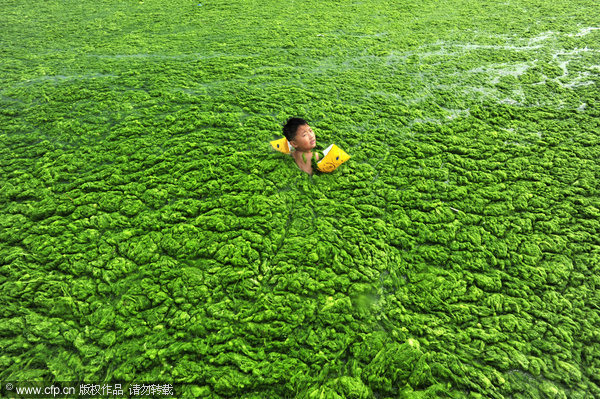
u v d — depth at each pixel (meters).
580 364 1.44
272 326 1.54
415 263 1.82
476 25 4.47
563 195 2.16
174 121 2.83
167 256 1.82
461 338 1.52
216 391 1.35
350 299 1.66
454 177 2.31
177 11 5.11
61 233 1.94
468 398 1.35
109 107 3.01
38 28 4.60
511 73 3.44
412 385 1.38
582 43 3.90
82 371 1.40
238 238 1.90
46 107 3.01
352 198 2.16
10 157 2.48
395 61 3.71
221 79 3.41
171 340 1.50
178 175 2.31
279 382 1.38
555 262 1.80
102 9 5.21
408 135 2.68
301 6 5.18
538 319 1.58
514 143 2.58
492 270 1.78
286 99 3.10
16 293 1.65
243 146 2.56
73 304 1.62
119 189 2.21
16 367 1.41
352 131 2.71
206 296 1.65
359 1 5.32
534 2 5.09
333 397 1.33
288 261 1.80
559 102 2.98
